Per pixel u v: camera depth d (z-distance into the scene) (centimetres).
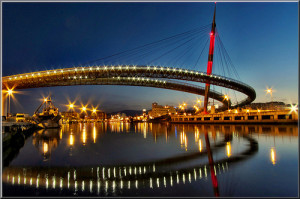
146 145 2520
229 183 1088
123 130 5891
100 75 10269
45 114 7025
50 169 1440
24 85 9894
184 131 4588
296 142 2242
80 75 10100
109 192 1022
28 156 1880
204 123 8031
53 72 9831
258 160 1512
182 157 1739
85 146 2494
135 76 10512
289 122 4597
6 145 1933
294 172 1223
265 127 4378
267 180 1109
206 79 10431
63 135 4134
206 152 1911
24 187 1104
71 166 1511
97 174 1316
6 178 1248
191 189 1031
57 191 1044
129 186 1096
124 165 1523
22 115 7112
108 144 2666
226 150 1959
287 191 969
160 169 1394
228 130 4228
